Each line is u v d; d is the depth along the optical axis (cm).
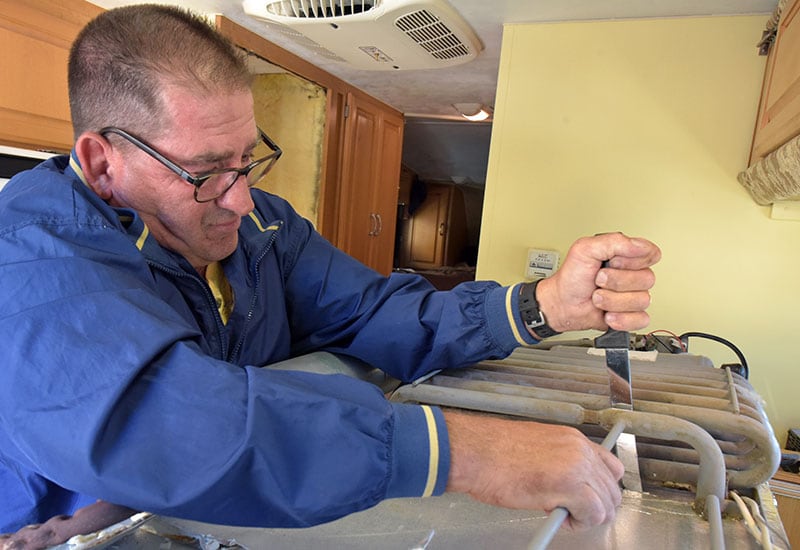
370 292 96
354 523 50
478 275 171
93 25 69
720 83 147
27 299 49
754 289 148
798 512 119
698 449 54
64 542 38
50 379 45
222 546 46
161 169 69
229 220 78
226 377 48
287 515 44
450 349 84
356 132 252
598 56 156
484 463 47
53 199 59
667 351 117
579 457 47
